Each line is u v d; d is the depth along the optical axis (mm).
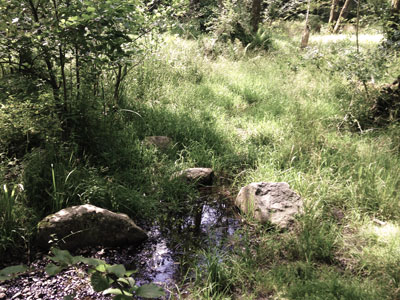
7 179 3516
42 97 3988
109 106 5172
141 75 6781
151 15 5148
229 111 6637
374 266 2980
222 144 5223
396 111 5664
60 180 3568
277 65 9508
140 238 3365
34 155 3643
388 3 6914
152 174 4273
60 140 3998
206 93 7027
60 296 2666
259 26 13078
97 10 3588
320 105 6613
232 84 7738
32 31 3678
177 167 4449
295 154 4895
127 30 4266
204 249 3328
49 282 2797
